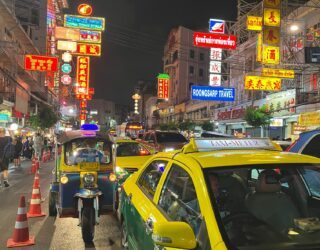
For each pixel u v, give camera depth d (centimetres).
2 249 660
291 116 2639
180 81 8025
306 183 362
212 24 3547
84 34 3669
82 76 4959
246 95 3584
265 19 2269
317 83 2412
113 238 725
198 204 311
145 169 506
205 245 278
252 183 364
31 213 901
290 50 2544
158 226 284
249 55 3669
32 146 2920
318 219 324
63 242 701
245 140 419
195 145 396
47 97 5538
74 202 713
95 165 726
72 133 763
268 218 327
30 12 5138
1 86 2959
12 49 3050
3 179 1363
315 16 2612
